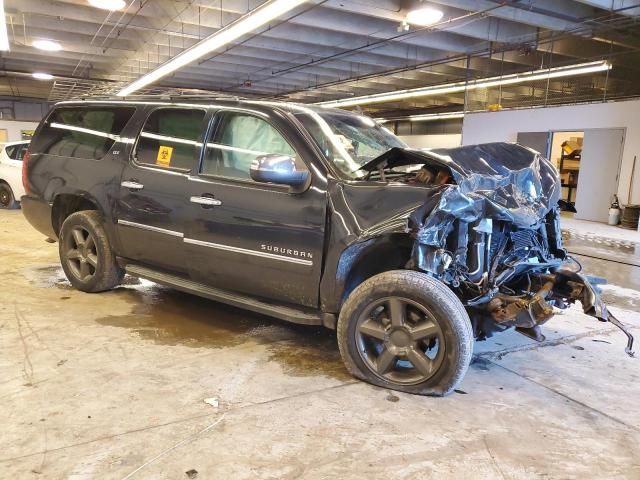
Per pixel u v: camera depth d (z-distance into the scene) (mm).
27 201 4980
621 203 13000
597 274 6809
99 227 4465
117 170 4234
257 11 8641
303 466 2268
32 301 4430
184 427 2535
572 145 17156
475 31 12375
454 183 2984
